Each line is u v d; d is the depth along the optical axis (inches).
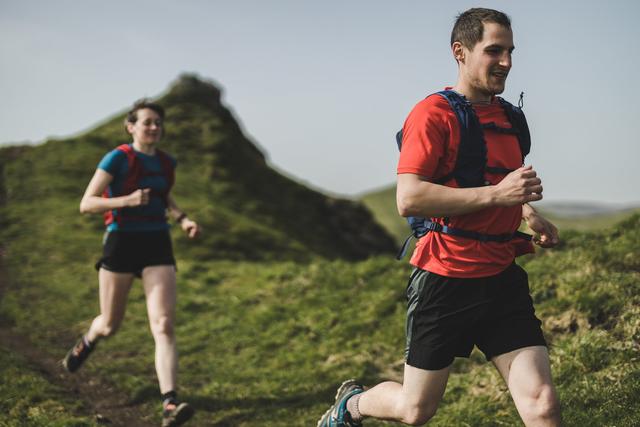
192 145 1470.2
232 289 413.1
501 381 205.8
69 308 401.7
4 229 725.3
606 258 259.9
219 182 1323.8
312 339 301.1
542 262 284.0
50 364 293.7
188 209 994.7
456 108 124.4
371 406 139.9
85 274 514.3
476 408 195.8
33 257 580.1
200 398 248.1
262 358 291.3
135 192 216.2
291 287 375.9
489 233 125.6
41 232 704.4
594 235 301.7
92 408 239.9
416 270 130.7
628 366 185.5
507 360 123.4
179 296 402.6
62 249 620.4
